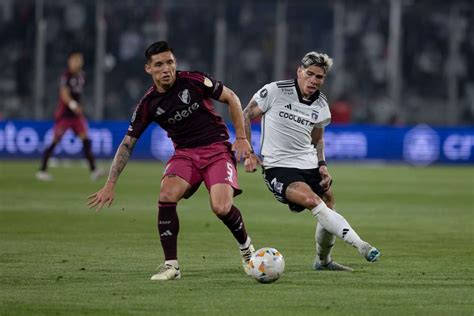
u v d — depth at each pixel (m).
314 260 27.20
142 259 26.94
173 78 23.14
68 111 58.12
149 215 40.09
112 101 84.50
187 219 38.91
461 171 74.25
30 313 18.72
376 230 35.44
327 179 25.02
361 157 81.31
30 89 84.88
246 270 22.98
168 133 24.06
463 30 87.06
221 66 83.56
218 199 23.17
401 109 87.75
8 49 84.88
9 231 34.00
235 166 24.06
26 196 48.12
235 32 86.62
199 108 23.56
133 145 23.88
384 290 21.58
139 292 21.12
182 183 23.39
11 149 79.44
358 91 88.06
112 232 34.00
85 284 22.30
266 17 86.88
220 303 19.77
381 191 54.22
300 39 86.56
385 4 88.69
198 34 85.75
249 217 39.94
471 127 81.56
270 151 25.31
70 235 33.00
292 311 18.92
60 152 79.38
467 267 25.69
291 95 25.14
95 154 79.56
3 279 23.06
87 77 85.50
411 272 24.64
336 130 81.31
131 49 84.75
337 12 84.88
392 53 83.12
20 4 84.81
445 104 87.56
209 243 31.08
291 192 24.42
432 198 50.09
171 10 85.44
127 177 62.44
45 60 85.06
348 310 19.06
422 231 35.16
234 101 23.72
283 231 34.94
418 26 88.19
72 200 46.31
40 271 24.44
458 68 87.19
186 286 22.02
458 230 35.56
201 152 23.72
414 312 18.88
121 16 84.81
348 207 44.72
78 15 85.31
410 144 81.38
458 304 19.80
